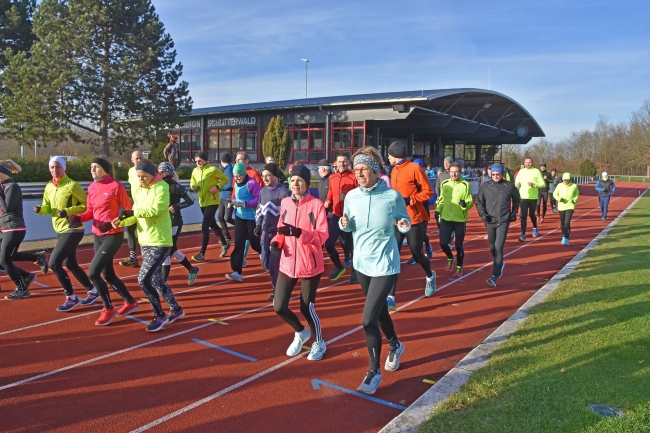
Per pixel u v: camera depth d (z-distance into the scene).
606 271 8.39
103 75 25.31
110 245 5.66
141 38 26.72
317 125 31.91
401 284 8.05
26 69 24.25
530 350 4.86
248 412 3.89
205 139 38.38
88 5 25.52
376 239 4.20
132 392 4.19
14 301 6.79
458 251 8.52
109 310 5.91
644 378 4.15
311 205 4.68
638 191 42.22
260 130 34.56
